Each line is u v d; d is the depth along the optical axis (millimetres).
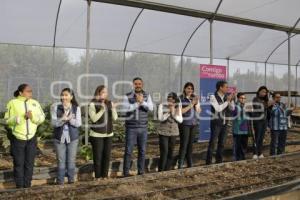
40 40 13430
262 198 6273
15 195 5938
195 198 6102
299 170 8281
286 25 13398
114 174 8555
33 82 13859
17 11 11305
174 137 8094
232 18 11891
